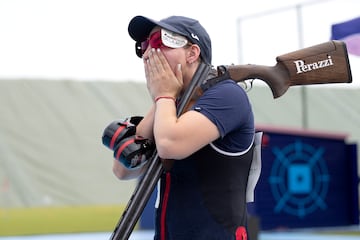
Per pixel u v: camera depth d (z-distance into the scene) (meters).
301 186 24.36
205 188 6.37
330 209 25.03
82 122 50.59
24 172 46.28
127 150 6.47
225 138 6.41
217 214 6.35
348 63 7.04
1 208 41.69
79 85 52.44
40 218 34.59
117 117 50.72
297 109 47.75
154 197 27.36
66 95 51.88
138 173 7.22
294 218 24.22
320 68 7.02
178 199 6.48
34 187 45.44
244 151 6.58
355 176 25.22
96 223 32.19
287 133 24.11
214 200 6.36
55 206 43.81
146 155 6.55
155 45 6.50
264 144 23.52
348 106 48.91
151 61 6.47
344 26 15.23
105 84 52.75
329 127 46.97
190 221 6.39
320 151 24.94
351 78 7.05
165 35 6.42
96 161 48.62
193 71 6.62
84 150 49.03
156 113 6.31
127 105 51.59
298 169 24.36
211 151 6.38
